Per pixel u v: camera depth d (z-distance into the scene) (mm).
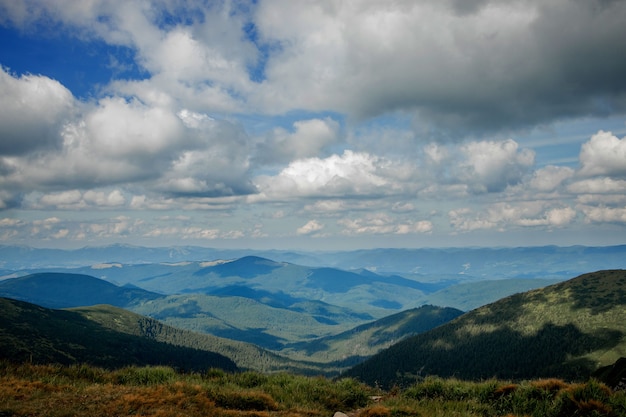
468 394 17531
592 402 13836
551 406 14547
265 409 15828
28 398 14000
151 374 18859
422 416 14547
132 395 14781
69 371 18375
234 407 15680
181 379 18984
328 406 17391
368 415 15109
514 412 14883
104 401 14258
